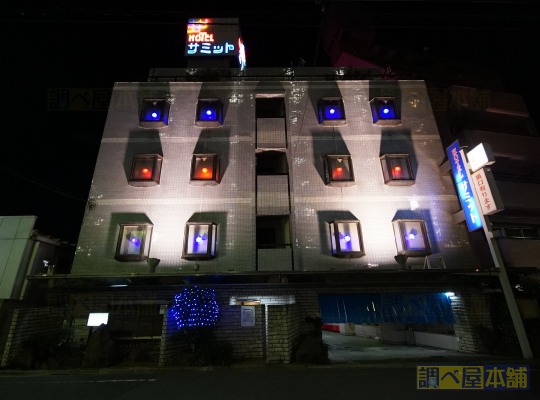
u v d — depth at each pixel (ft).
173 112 54.85
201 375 29.84
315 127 54.29
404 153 51.44
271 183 49.93
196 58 66.13
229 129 53.78
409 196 49.14
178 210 47.24
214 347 34.19
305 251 45.42
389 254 45.27
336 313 41.47
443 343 45.16
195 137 52.80
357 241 45.52
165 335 34.01
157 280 38.99
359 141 53.26
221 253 45.01
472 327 40.81
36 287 42.60
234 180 49.80
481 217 40.81
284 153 55.36
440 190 49.73
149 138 52.29
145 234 44.68
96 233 45.19
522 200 57.98
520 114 68.39
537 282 39.58
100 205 46.93
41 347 34.01
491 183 40.19
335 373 29.96
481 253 53.47
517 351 36.11
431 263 44.39
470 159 43.37
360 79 60.49
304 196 48.80
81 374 30.76
